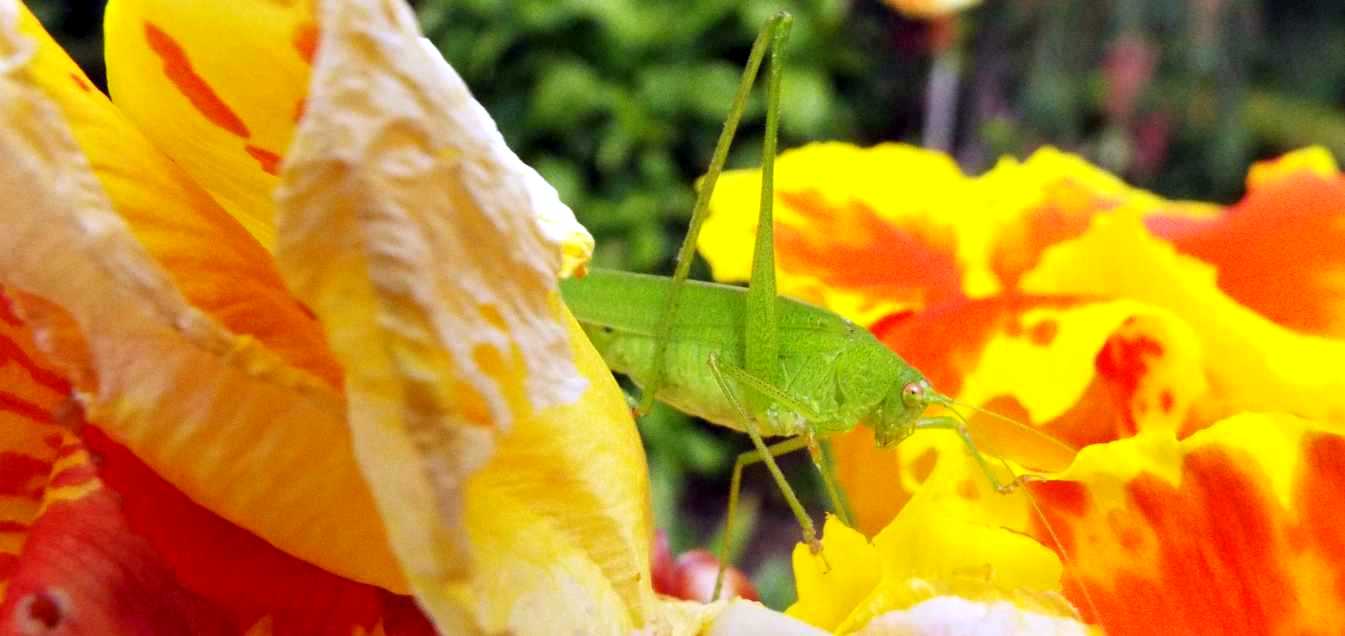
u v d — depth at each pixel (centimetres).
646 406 15
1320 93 59
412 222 10
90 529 11
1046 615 12
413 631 12
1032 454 14
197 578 12
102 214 11
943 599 12
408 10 11
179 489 11
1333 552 13
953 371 14
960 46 55
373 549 11
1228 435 13
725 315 15
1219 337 14
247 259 11
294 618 12
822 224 16
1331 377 14
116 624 11
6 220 11
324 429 11
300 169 10
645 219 53
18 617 11
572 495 11
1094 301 14
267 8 11
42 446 12
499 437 11
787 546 46
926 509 13
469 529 11
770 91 14
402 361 10
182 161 11
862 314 15
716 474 52
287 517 11
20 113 11
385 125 10
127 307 11
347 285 10
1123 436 14
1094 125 54
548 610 11
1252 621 13
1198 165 55
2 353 12
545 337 11
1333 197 15
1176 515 13
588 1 52
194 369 11
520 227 11
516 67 53
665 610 12
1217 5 52
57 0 56
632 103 53
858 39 58
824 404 14
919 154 17
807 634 12
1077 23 53
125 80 11
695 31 54
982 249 16
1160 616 13
